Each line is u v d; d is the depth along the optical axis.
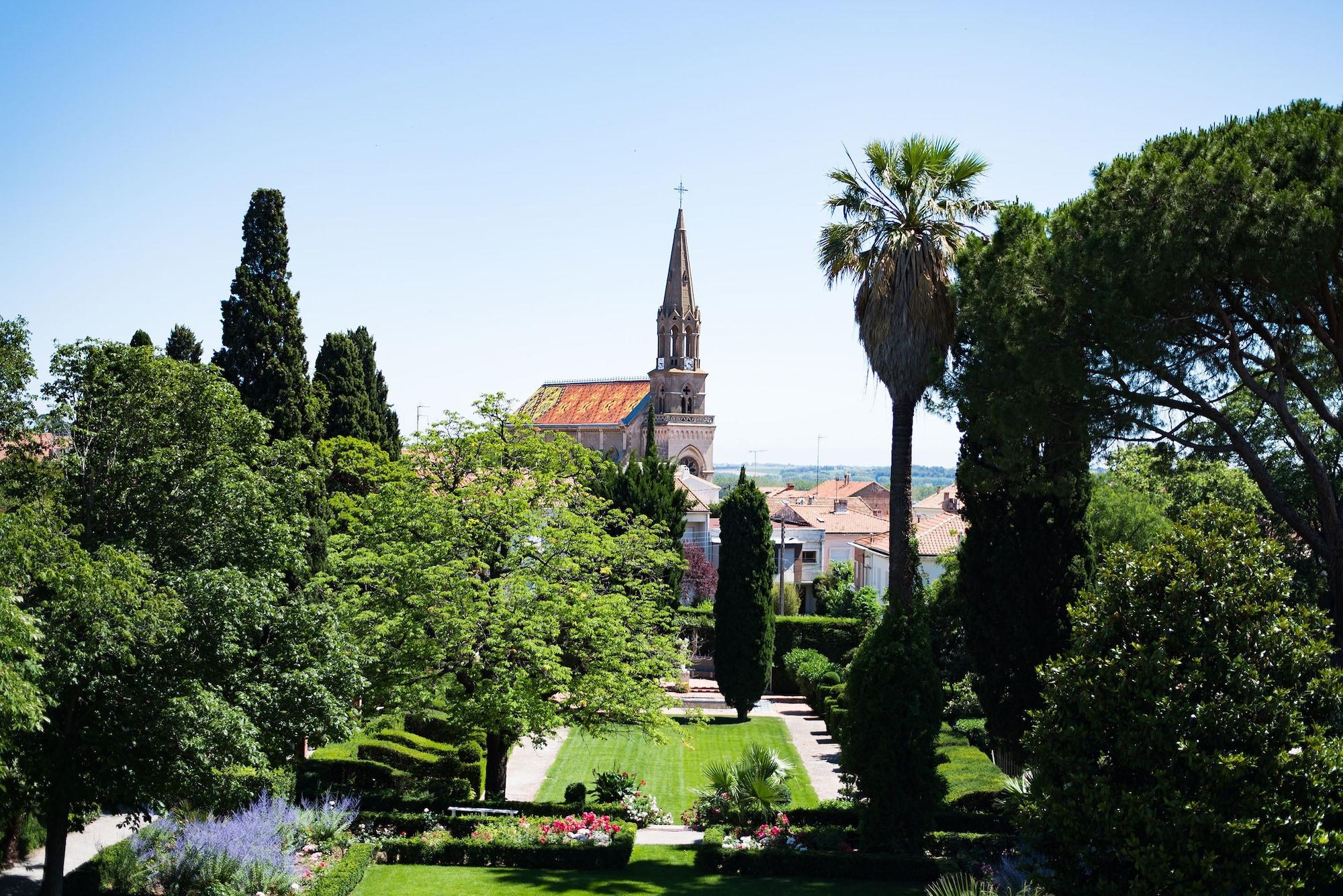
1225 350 22.59
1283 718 16.11
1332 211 19.66
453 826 25.86
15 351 19.42
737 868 23.23
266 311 39.19
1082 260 21.34
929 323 29.91
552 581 30.58
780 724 48.78
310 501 35.47
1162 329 21.02
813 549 88.88
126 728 19.05
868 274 30.80
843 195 31.17
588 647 30.59
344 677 22.22
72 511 20.23
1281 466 36.25
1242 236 20.25
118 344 21.12
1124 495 43.28
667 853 25.19
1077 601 23.70
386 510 30.09
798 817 26.39
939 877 22.30
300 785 28.72
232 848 21.38
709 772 27.52
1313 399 22.20
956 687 38.84
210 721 19.08
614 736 44.53
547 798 34.38
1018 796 21.73
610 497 51.00
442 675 28.45
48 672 17.86
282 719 21.16
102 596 17.98
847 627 58.59
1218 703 16.39
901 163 30.83
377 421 46.75
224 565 21.08
